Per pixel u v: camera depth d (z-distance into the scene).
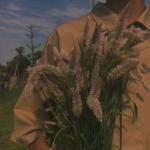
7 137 7.35
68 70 1.39
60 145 1.58
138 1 1.72
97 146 1.41
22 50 30.91
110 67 1.42
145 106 1.59
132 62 1.37
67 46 1.72
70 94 1.42
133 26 1.69
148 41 1.66
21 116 1.72
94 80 1.37
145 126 1.58
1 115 10.91
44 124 1.69
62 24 1.80
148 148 1.57
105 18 1.72
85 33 1.44
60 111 1.47
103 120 1.41
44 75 1.47
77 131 1.43
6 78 25.45
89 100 1.29
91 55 1.39
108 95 1.45
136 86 1.59
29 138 1.67
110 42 1.38
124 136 1.56
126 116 1.49
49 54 1.78
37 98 1.72
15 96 17.31
